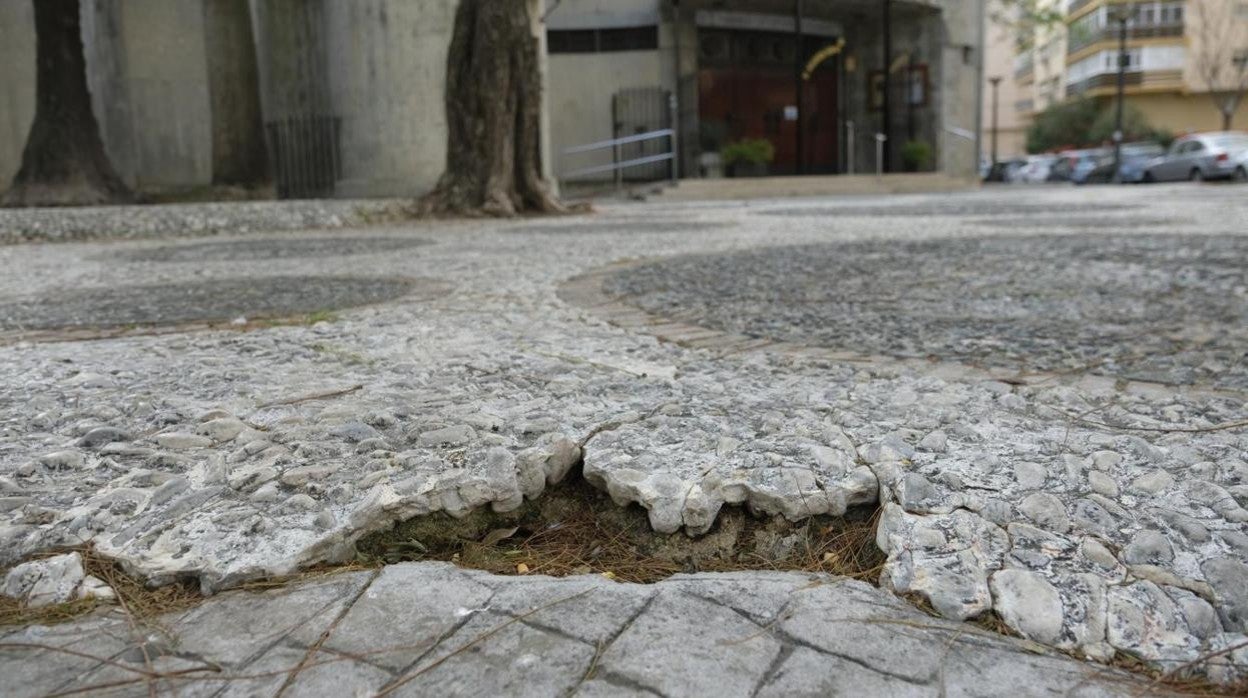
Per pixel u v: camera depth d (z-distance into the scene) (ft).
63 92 38.91
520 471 6.04
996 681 3.97
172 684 4.02
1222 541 4.97
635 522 5.81
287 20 49.52
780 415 7.28
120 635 4.42
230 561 4.98
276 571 4.94
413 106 45.34
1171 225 27.76
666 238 27.37
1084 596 4.53
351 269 20.16
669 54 73.00
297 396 8.16
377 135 45.91
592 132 73.61
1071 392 8.02
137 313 13.82
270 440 6.78
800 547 5.49
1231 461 6.08
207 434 6.99
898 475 5.73
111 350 10.71
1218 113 154.71
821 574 5.02
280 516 5.44
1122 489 5.65
